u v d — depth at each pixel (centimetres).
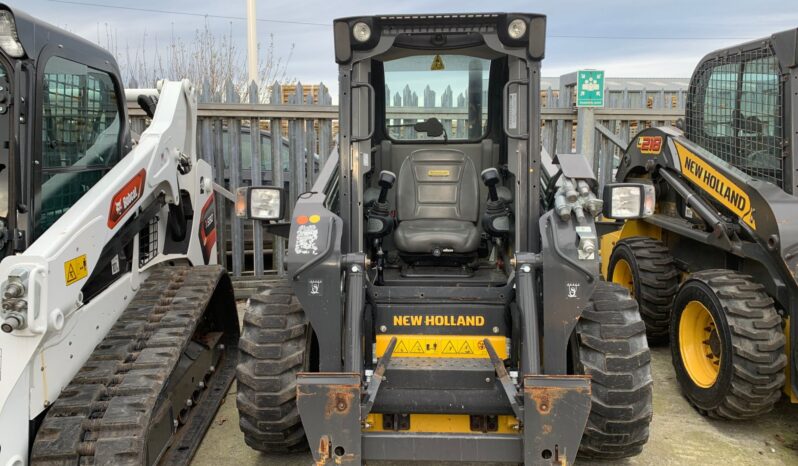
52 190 319
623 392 314
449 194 425
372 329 337
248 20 1306
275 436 340
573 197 304
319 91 709
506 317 337
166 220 442
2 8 281
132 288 377
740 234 440
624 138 784
